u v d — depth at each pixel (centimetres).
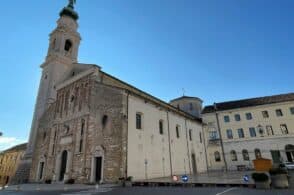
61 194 1544
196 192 1421
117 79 3622
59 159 3189
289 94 4884
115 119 2720
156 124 3278
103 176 2527
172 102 6097
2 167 7275
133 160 2597
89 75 3359
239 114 4916
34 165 3662
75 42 5025
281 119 4538
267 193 1259
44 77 4597
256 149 4544
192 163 3988
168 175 3142
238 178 2275
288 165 2962
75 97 3447
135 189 1761
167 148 3338
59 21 5056
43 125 3922
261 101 4919
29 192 1827
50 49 4856
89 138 2892
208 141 4922
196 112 5700
